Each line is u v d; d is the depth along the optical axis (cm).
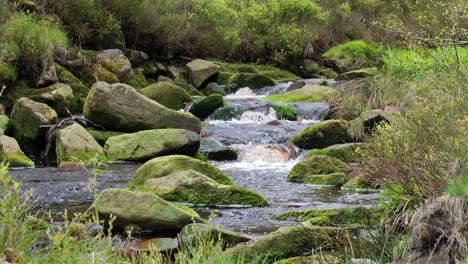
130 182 866
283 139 1299
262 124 1451
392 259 510
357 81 1552
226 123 1470
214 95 1535
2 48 1441
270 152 1193
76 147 1111
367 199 818
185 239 574
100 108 1238
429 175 574
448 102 676
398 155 600
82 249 393
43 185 902
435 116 646
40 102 1373
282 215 725
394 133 651
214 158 1190
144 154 1129
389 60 1513
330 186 926
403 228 577
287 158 1187
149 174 861
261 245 546
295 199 833
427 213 518
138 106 1256
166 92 1589
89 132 1227
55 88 1434
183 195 799
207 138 1287
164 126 1262
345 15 2878
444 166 576
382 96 1386
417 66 1372
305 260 514
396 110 1280
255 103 1562
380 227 581
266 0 2761
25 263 368
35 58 1483
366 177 661
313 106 1538
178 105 1588
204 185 803
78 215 423
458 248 483
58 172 1020
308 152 1170
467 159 547
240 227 684
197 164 884
